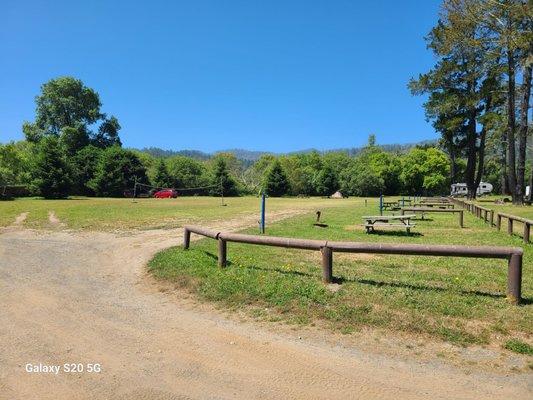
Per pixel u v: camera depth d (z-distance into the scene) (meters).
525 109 30.73
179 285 7.54
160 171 66.25
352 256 9.54
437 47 36.66
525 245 11.50
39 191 46.38
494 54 29.86
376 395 3.87
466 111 39.62
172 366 4.46
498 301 6.00
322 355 4.71
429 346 4.89
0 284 7.83
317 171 78.75
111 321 5.87
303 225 16.53
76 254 10.67
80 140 65.50
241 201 41.22
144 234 13.90
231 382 4.12
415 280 7.19
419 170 78.25
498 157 58.72
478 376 4.22
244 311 6.18
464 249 6.18
